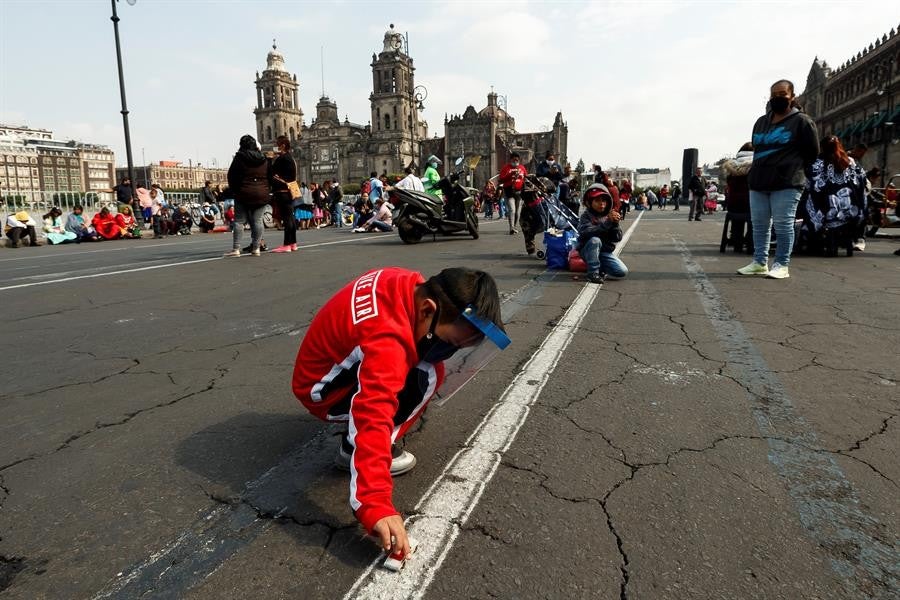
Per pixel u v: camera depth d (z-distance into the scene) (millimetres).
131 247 12438
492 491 1938
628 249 9844
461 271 1793
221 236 17109
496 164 111625
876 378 3035
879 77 50281
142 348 3771
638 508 1829
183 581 1521
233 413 2660
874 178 12281
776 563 1565
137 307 5098
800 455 2174
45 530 1753
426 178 11844
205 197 22266
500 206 27484
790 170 6090
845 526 1728
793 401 2717
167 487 1998
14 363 3467
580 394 2826
